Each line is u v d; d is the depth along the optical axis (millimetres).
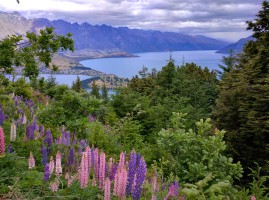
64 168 5941
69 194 4762
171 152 8055
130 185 4453
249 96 16281
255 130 14930
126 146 11094
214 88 31828
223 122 17172
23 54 12570
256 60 18000
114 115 15414
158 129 16438
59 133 8445
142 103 18188
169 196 4707
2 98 10609
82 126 9320
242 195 5793
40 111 9820
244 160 15570
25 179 5090
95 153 4957
